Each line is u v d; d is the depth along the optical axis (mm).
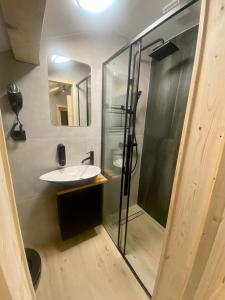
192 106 597
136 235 1821
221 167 530
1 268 310
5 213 385
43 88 1360
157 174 1956
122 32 1542
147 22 1356
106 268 1440
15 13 626
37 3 571
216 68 503
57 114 1479
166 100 1740
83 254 1570
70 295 1232
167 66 1684
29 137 1388
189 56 1420
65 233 1533
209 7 500
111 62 1600
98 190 1609
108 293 1250
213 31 499
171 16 876
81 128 1641
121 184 1599
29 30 757
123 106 1643
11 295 345
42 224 1656
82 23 1269
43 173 1532
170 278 809
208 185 566
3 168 423
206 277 719
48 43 1315
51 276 1362
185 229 683
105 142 1813
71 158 1660
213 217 600
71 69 1464
